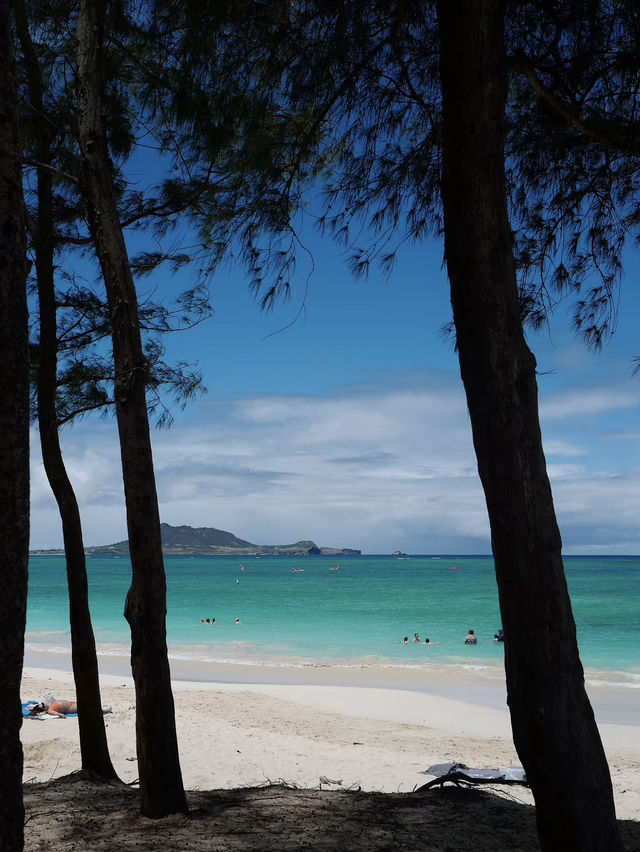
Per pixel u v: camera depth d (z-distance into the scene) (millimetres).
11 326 2344
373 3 4305
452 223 3398
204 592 65375
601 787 3088
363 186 5305
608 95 4691
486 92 3332
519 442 3201
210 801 6238
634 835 5316
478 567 160625
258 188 5566
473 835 5105
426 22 4430
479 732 13375
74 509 7320
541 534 3143
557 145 5207
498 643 28109
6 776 2246
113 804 6078
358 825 5348
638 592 64562
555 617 3104
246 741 11406
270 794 6531
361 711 15227
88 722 7316
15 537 2314
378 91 4812
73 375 7551
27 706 13266
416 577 104125
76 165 7258
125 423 5719
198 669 21766
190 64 4887
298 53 4621
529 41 4516
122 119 6738
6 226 2357
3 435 2311
